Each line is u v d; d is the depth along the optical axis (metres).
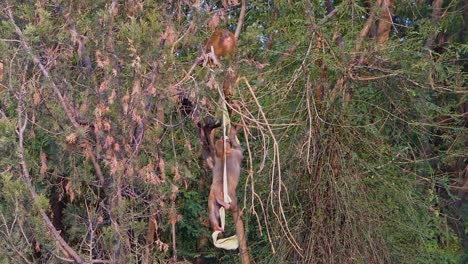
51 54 5.82
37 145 6.97
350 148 8.44
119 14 6.31
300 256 8.32
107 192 6.20
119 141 5.87
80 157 6.58
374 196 8.76
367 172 8.65
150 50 5.44
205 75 5.71
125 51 5.67
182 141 7.49
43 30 5.55
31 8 5.92
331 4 9.87
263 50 8.93
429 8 11.75
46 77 5.59
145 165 6.27
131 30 5.36
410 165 9.73
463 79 9.72
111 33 5.70
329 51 8.29
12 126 5.38
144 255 6.50
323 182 8.28
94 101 5.98
